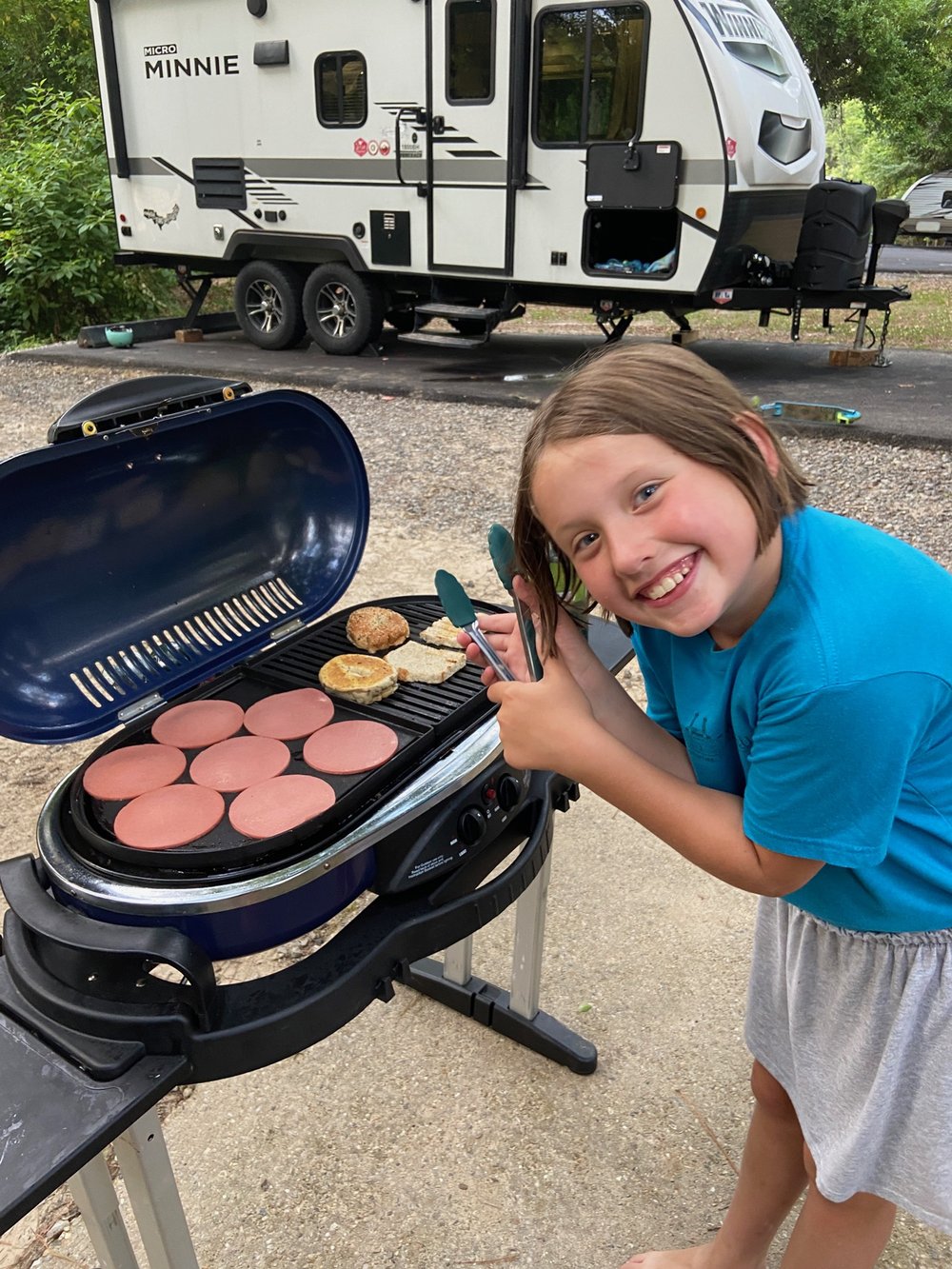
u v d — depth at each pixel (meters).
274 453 1.49
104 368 8.20
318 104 7.24
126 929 0.96
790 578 0.90
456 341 7.27
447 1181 1.61
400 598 1.75
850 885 1.00
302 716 1.35
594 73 6.00
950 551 3.89
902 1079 1.04
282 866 1.04
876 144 28.16
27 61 16.05
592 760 1.00
